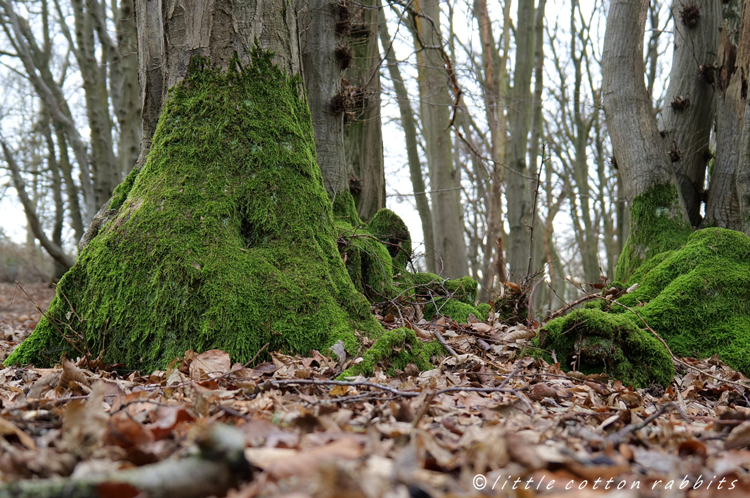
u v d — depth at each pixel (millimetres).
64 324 3625
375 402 2668
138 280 3455
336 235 4055
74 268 3699
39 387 2803
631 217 6590
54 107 13055
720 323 4770
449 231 12633
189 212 3518
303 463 1552
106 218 4117
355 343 3418
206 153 3656
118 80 12273
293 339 3379
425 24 11898
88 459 1678
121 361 3455
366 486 1394
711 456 1948
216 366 3074
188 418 2152
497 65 15734
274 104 3859
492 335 4656
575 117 17219
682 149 7137
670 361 4156
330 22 6434
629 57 6680
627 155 6613
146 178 3723
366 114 8031
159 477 1288
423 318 5363
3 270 21953
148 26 4625
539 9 12977
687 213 6531
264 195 3682
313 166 3992
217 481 1355
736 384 3795
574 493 1458
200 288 3357
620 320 4133
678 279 5051
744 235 5250
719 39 6789
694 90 7180
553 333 4293
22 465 1549
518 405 2717
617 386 3686
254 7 3859
